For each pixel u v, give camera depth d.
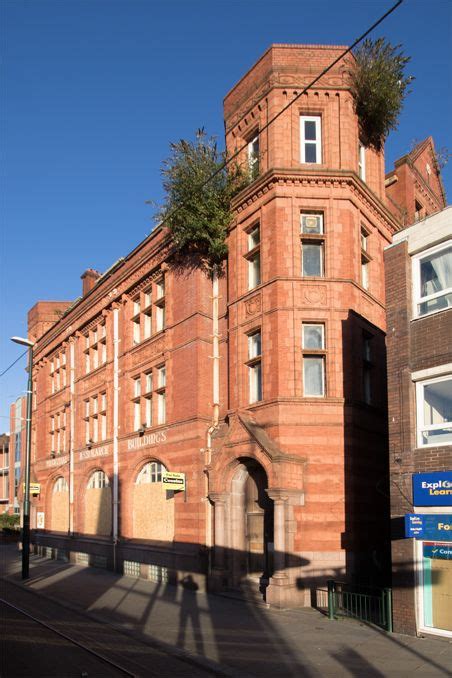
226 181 20.86
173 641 12.70
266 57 20.41
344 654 11.35
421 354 13.68
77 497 30.42
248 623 14.34
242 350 19.72
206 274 21.84
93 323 30.83
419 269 14.23
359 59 20.12
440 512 12.47
